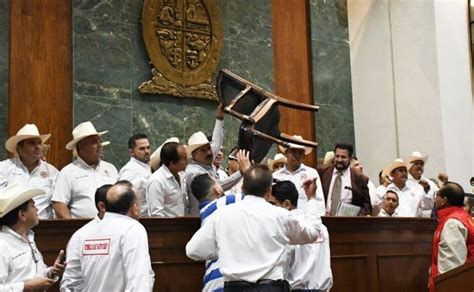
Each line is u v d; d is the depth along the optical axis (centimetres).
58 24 1009
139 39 1043
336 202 786
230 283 482
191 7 1083
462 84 1205
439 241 673
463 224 661
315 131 1157
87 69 998
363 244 688
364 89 1248
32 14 993
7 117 953
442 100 1177
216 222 497
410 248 720
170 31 1062
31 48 987
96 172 687
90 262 487
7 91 958
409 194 874
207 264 539
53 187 699
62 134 991
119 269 482
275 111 659
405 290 708
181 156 643
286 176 759
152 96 1040
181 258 602
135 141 756
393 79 1230
